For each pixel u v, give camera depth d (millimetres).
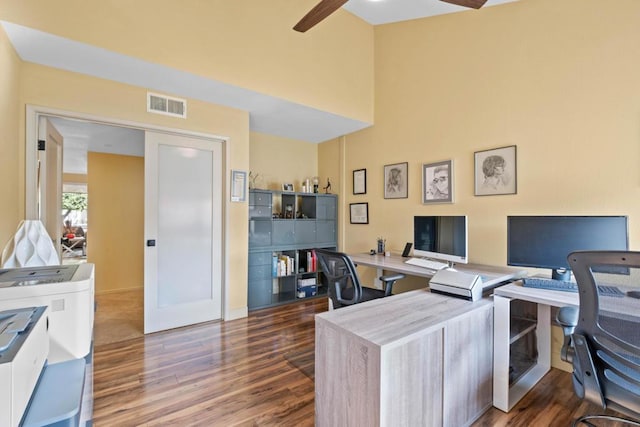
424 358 1406
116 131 3189
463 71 2893
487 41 2717
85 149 4172
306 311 3586
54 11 1902
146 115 2689
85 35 1997
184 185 3023
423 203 3227
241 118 3256
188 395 1928
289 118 3521
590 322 1257
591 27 2139
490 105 2689
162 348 2576
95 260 4344
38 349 1014
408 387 1339
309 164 4664
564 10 2266
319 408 1534
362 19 3574
